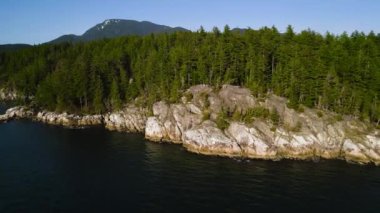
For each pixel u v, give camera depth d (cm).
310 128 9588
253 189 6838
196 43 13488
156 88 12350
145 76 13612
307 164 8550
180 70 12231
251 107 10138
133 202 6172
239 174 7719
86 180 7250
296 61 10456
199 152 9425
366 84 10525
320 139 9400
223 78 11600
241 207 6003
